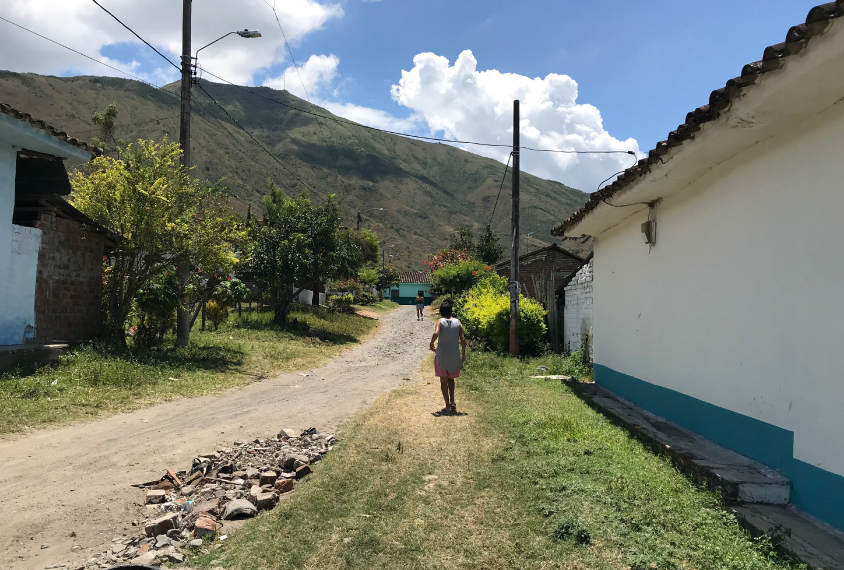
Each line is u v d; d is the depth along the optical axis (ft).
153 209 36.24
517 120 49.26
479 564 10.57
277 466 17.56
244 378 34.19
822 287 12.92
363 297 157.28
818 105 12.93
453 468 16.42
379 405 26.81
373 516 13.01
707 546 10.95
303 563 10.67
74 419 21.49
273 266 61.26
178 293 38.86
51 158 31.76
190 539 12.04
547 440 19.16
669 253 22.45
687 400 20.52
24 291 30.81
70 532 12.41
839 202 12.42
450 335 24.80
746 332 16.37
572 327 44.34
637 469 15.98
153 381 28.94
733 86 12.89
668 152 17.69
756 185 15.90
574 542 11.30
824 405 12.71
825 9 9.92
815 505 12.84
